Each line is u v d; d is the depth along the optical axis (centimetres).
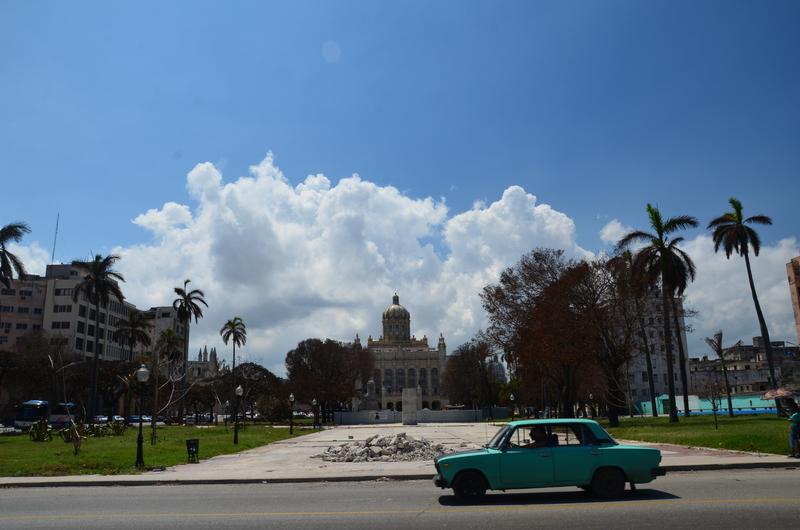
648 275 5225
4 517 1249
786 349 14475
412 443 2858
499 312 5950
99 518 1211
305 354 10194
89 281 7375
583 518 1105
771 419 4741
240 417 11081
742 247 5525
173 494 1648
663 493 1394
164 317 15500
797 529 977
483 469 1360
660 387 12206
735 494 1345
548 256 5822
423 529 1041
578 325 5131
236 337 10119
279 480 1966
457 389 12525
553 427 1403
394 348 19550
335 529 1056
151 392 8575
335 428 7681
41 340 8912
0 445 3747
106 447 3462
